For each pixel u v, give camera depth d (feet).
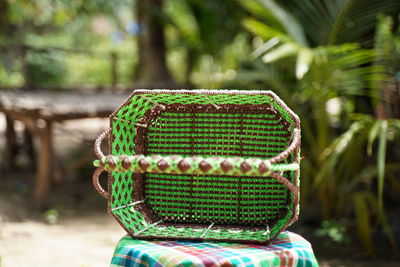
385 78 11.93
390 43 11.98
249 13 19.20
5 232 13.56
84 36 36.70
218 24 22.75
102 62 46.44
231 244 6.10
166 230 6.57
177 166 5.37
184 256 5.57
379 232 13.67
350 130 11.95
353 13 12.89
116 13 29.43
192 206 6.93
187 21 30.58
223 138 6.93
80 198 17.87
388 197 15.65
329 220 13.67
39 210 16.03
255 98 6.30
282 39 11.89
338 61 11.68
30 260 11.32
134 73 30.76
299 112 13.28
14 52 20.18
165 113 7.05
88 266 11.03
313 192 14.19
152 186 7.05
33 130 16.14
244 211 6.81
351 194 13.61
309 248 6.12
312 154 13.67
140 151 6.98
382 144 10.75
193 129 6.98
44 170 16.11
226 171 5.28
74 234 13.79
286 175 6.66
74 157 21.59
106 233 13.97
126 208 6.70
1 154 23.18
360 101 14.90
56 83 41.55
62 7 23.91
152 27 27.61
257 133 6.82
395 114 12.64
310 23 13.66
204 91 6.06
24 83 21.01
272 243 6.15
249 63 16.28
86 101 18.22
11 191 18.11
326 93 12.50
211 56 24.94
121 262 5.95
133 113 6.63
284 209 6.70
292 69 13.41
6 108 16.14
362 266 11.29
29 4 21.34
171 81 28.12
